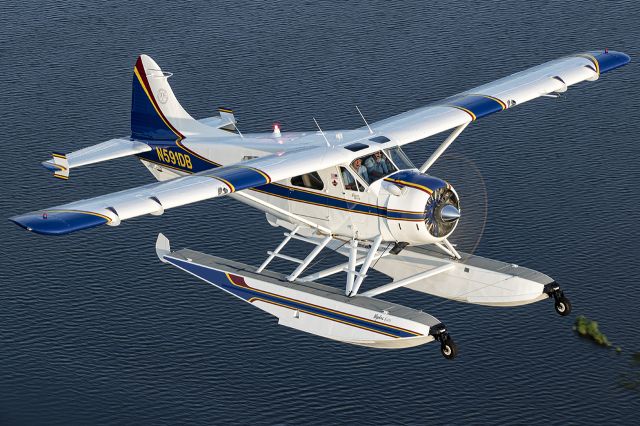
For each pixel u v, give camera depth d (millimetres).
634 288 47562
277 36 64562
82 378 43812
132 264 49688
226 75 61219
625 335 45344
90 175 55188
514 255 49406
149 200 32844
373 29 65062
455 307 47438
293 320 36469
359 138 36781
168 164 41062
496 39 63906
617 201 52406
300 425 41562
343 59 62250
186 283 48781
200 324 46469
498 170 54438
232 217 52000
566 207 52125
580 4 67750
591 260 49094
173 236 50844
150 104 41250
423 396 42969
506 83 40719
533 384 43312
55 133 57500
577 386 43156
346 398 42844
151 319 46719
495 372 44000
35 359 44719
